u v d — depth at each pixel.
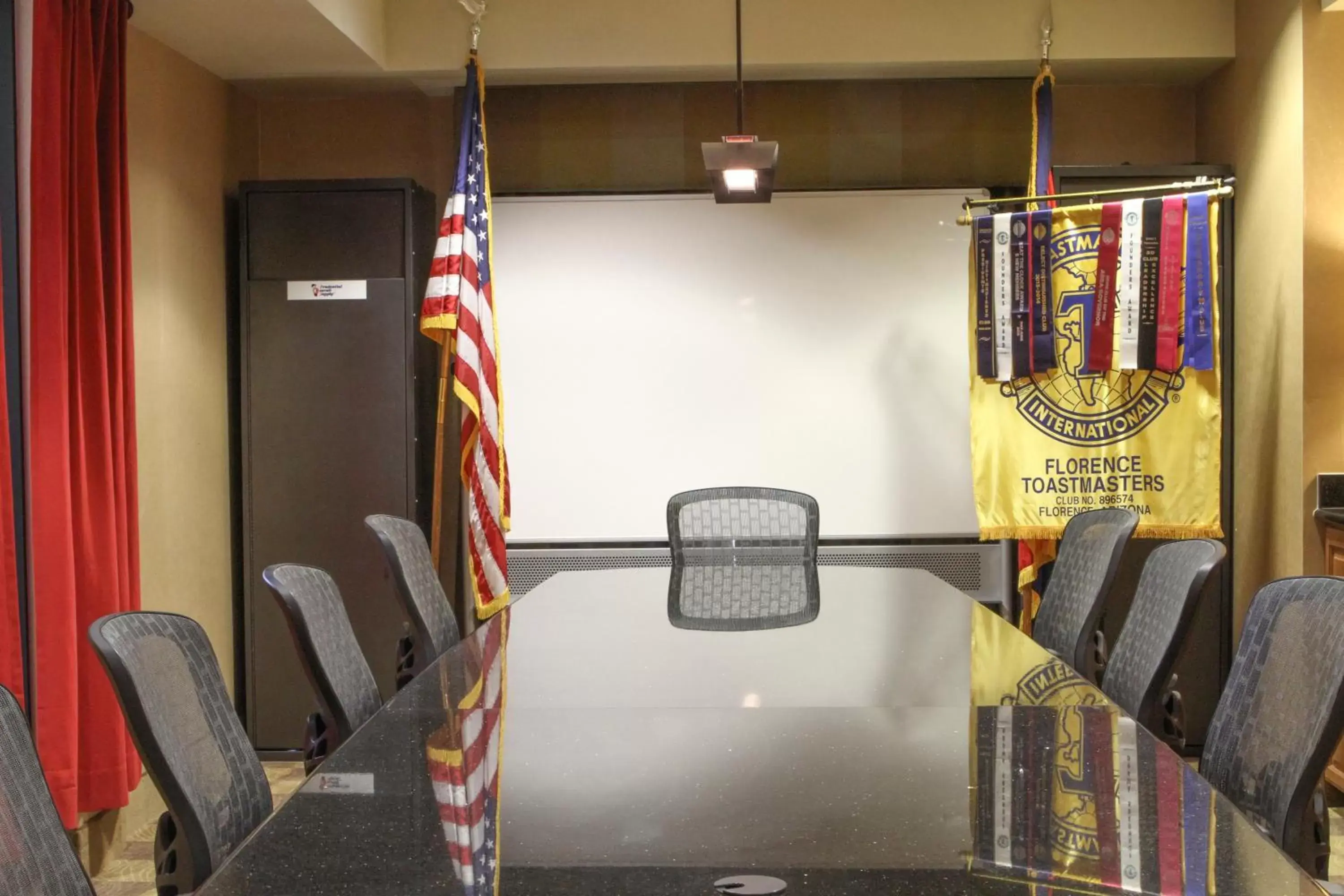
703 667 2.39
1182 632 2.30
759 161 3.32
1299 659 1.82
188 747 1.69
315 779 1.68
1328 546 3.83
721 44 4.45
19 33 3.11
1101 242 4.09
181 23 3.84
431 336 4.32
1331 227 3.87
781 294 4.70
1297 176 3.91
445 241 4.25
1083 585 3.06
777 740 1.85
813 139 4.74
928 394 4.70
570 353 4.73
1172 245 4.05
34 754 1.43
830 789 1.61
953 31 4.41
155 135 3.95
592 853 1.39
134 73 3.83
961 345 4.69
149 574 3.87
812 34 4.43
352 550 4.41
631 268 4.71
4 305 3.08
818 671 2.34
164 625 1.78
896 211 4.67
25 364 3.12
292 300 4.39
